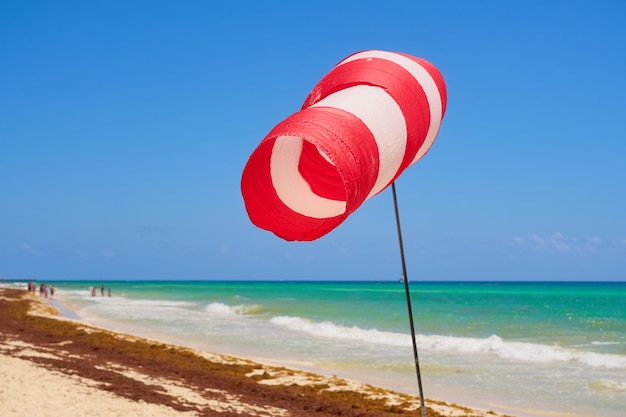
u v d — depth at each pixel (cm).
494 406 1209
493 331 2642
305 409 1148
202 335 2466
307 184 406
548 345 2067
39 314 3422
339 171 311
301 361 1769
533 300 5716
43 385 976
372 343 2173
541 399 1259
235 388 1304
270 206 401
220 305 4303
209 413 986
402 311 3916
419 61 423
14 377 1005
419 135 384
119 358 1590
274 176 390
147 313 3778
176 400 1056
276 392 1280
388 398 1241
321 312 3803
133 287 11844
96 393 988
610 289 10200
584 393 1310
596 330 2664
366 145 334
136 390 1083
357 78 380
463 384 1422
